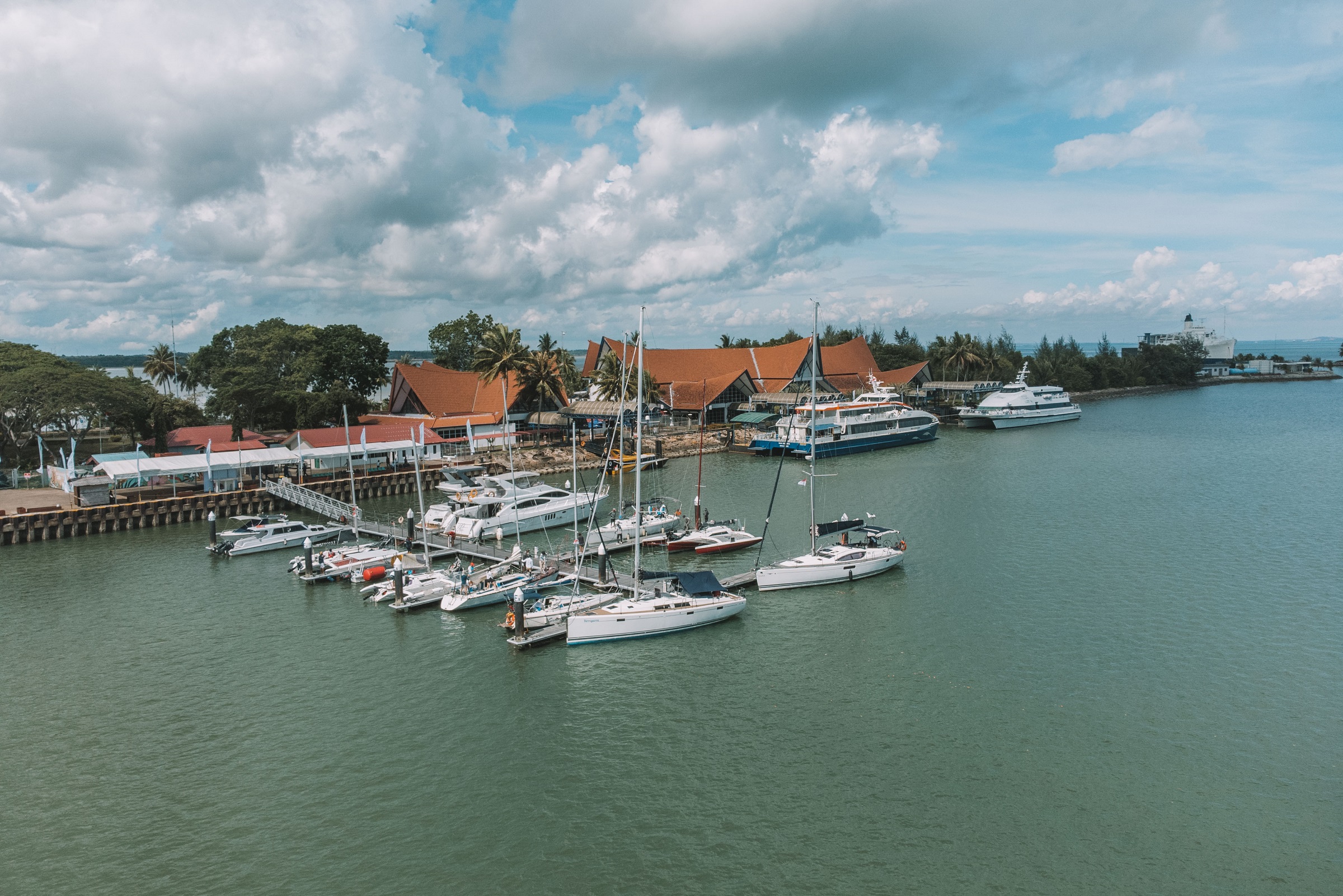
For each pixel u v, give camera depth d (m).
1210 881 24.33
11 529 65.19
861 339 177.25
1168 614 44.56
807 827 27.06
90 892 24.67
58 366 98.00
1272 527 63.59
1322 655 38.88
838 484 86.88
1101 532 62.78
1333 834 26.27
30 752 32.56
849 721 33.84
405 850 26.38
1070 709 34.44
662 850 26.11
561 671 39.28
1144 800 28.20
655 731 33.41
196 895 24.52
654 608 43.72
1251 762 30.27
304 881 25.05
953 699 35.50
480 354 115.25
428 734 33.59
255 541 61.69
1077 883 24.31
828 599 48.44
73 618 47.34
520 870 25.34
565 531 67.19
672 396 130.38
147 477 80.31
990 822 27.16
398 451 93.94
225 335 138.12
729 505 77.19
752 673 38.62
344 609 48.44
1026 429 137.50
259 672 39.66
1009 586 49.97
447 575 51.62
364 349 126.81
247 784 30.20
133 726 34.53
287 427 109.38
